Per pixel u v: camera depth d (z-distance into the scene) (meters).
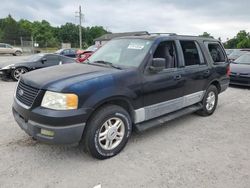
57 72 3.75
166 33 5.01
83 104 3.25
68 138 3.22
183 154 3.89
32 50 44.12
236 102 7.37
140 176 3.26
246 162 3.69
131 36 4.85
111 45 4.85
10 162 3.51
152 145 4.18
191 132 4.82
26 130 3.42
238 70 9.59
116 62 4.29
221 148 4.14
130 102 3.81
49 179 3.14
